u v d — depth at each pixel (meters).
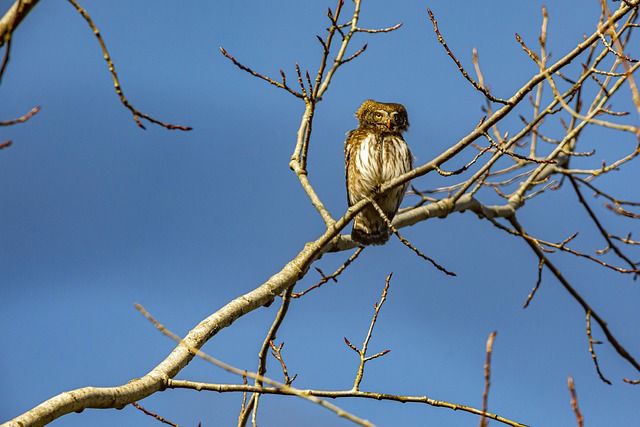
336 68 11.85
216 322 9.95
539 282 14.06
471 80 9.84
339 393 9.20
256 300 10.52
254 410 9.76
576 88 10.98
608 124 7.02
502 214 15.42
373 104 15.23
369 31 11.89
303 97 11.16
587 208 14.41
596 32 9.87
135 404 9.32
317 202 11.45
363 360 9.41
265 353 10.30
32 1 5.97
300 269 11.01
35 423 7.37
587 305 13.50
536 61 9.80
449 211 14.77
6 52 5.88
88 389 7.96
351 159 14.77
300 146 12.19
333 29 10.66
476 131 10.16
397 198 14.26
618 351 13.30
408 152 14.73
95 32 6.76
